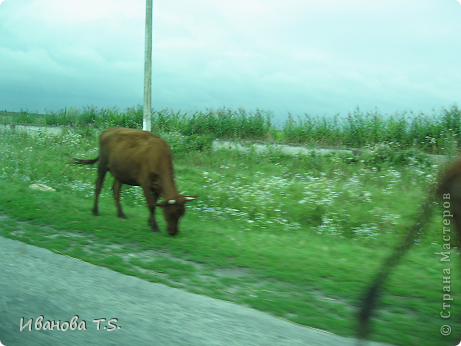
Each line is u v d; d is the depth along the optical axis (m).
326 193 8.60
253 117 16.06
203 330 3.18
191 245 5.77
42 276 4.22
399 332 3.20
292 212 7.89
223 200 8.73
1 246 5.25
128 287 4.08
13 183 10.38
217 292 4.11
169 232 6.27
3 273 4.20
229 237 6.31
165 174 6.64
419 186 9.34
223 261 5.11
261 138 15.53
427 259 5.12
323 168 11.47
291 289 4.25
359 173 10.66
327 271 4.73
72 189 10.11
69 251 5.27
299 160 12.42
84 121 18.06
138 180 6.90
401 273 4.60
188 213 8.14
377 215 7.21
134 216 7.75
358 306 3.76
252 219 7.82
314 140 14.42
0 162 12.25
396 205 8.09
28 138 14.99
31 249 5.20
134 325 3.23
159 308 3.58
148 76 11.30
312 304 3.84
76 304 3.59
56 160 13.02
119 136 7.35
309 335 3.15
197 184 10.29
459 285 4.06
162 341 2.99
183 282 4.40
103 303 3.63
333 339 3.10
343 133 14.41
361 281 4.38
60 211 7.57
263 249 5.68
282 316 3.55
